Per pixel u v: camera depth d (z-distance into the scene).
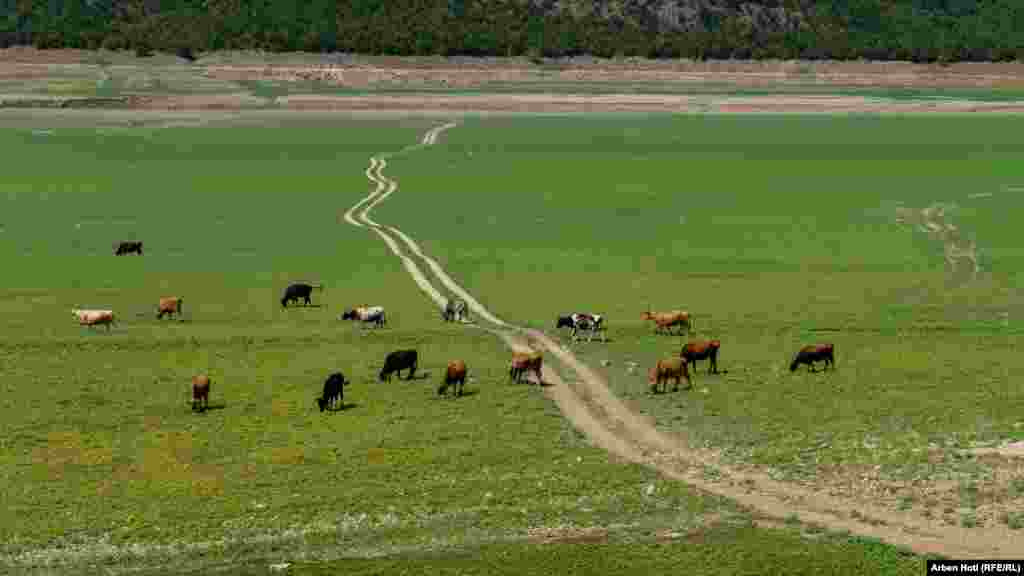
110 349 58.16
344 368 54.53
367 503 37.97
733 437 44.09
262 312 66.81
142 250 86.06
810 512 36.44
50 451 43.41
